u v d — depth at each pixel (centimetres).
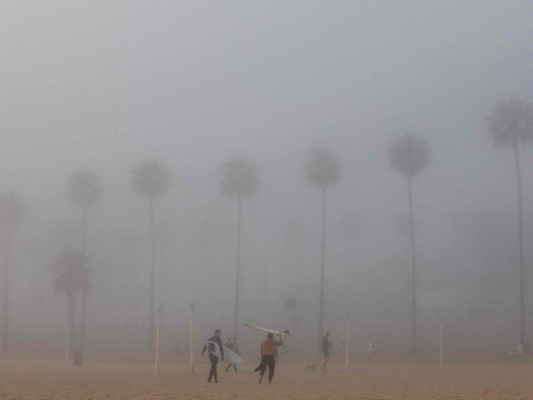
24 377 3222
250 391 2230
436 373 3528
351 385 2544
